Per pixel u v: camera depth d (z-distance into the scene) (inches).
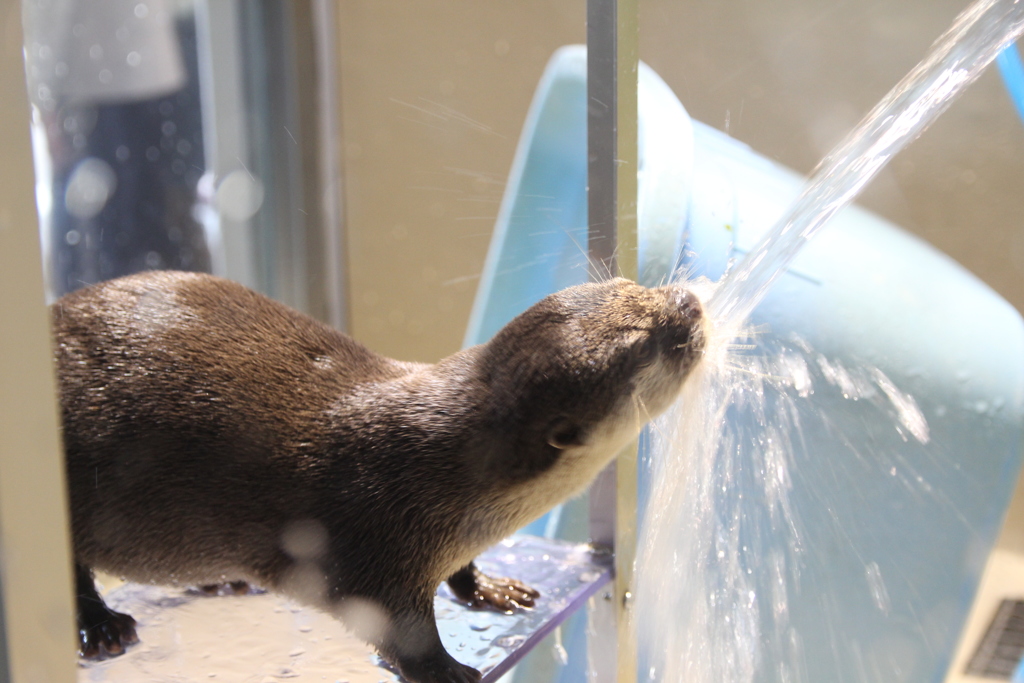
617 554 67.4
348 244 123.6
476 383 56.0
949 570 68.2
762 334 70.4
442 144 112.9
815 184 66.6
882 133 66.2
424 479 54.1
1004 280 83.5
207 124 135.0
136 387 53.2
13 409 26.4
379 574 52.9
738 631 69.1
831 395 68.9
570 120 82.6
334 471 54.1
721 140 86.6
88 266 126.1
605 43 60.0
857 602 68.4
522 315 57.0
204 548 54.6
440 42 111.3
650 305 55.2
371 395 57.0
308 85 127.7
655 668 71.7
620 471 65.9
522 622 58.3
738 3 87.0
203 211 135.7
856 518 68.5
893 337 71.0
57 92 124.4
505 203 86.4
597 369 52.5
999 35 64.8
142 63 129.7
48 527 27.6
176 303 58.1
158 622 58.4
